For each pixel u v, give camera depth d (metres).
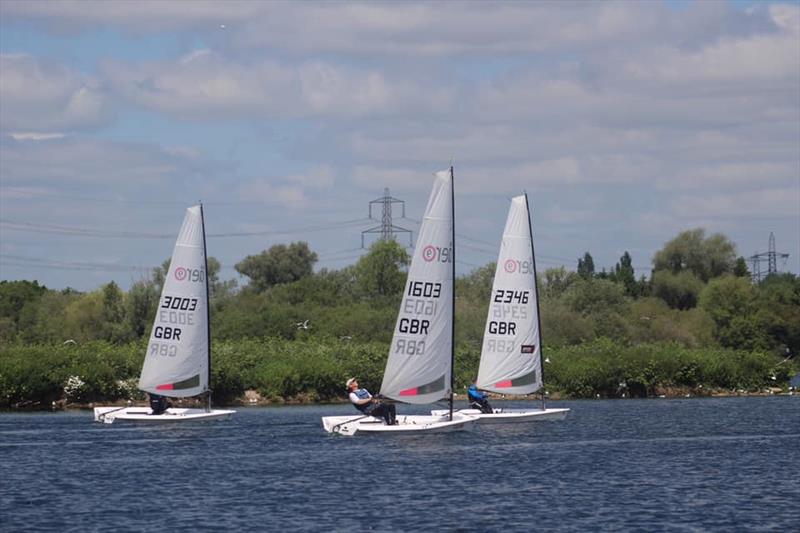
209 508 105.44
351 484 118.12
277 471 126.69
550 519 101.00
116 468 129.38
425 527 97.62
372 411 158.38
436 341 154.62
